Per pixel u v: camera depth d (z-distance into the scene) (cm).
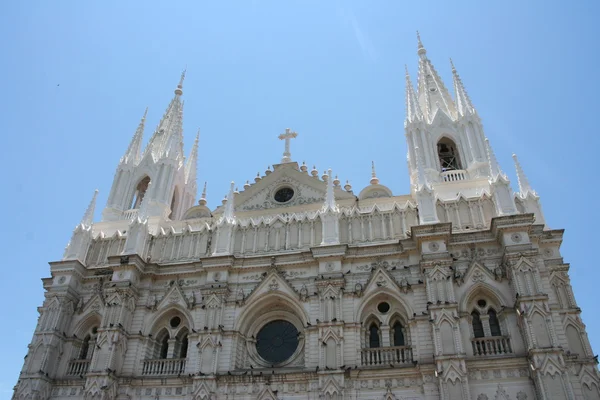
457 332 3303
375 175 4978
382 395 3319
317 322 3656
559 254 3700
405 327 3650
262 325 4009
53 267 4325
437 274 3575
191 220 4772
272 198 4747
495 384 3159
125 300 4028
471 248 3784
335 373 3384
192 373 3691
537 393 3034
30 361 3875
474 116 4916
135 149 5647
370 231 4122
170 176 5344
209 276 4091
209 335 3766
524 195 4106
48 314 4094
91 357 4003
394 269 3847
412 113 5150
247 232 4375
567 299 3497
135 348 3912
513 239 3606
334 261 3912
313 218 4278
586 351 3247
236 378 3588
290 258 4066
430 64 5803
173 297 4112
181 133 5991
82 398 3762
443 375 3159
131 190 5309
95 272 4394
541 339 3139
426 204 3959
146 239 4488
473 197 4091
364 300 3734
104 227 4903
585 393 3092
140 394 3694
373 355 3525
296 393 3472
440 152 5166
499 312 3509
